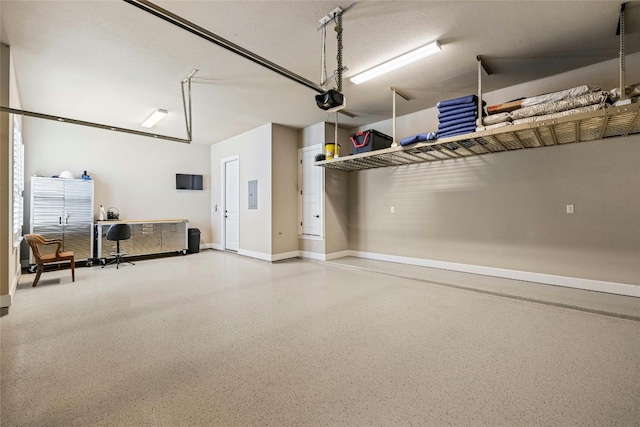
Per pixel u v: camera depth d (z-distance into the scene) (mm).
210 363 2135
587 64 3623
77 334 2621
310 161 6289
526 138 3615
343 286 4164
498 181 4391
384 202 5863
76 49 3227
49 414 1607
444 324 2811
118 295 3783
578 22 2812
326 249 6016
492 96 4387
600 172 3594
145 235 6445
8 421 1549
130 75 3852
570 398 1712
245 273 5008
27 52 3271
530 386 1831
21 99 4590
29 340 2502
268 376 1968
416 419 1560
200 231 7633
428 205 5195
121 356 2238
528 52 3344
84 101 4730
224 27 2883
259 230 6383
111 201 6484
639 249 3367
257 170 6414
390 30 2938
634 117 2811
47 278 4688
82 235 5645
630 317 2844
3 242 3109
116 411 1633
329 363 2127
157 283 4371
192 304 3428
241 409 1647
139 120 5754
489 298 3584
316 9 2631
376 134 4816
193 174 7695
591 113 2766
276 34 3010
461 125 3639
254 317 3021
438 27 2889
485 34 3008
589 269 3674
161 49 3240
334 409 1642
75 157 6031
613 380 1881
